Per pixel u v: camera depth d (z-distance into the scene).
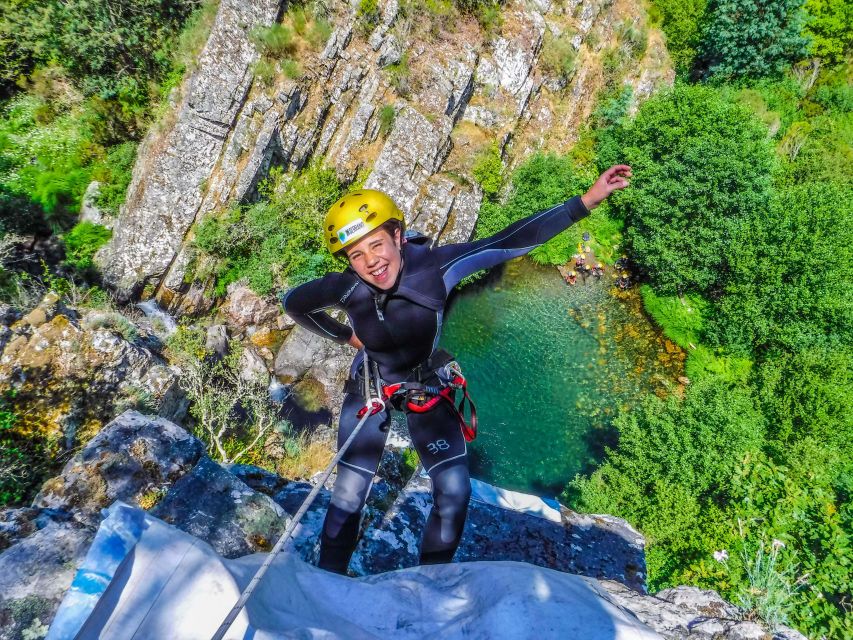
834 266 18.66
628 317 21.59
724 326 20.56
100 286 17.55
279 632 1.07
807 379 16.77
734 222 21.09
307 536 3.03
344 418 2.22
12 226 17.16
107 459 3.03
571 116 24.98
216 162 17.81
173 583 1.13
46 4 17.89
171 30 18.34
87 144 18.73
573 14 24.03
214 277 18.30
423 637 1.27
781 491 8.56
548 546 3.74
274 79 17.61
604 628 1.19
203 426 11.80
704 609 2.65
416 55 19.36
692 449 13.55
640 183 23.03
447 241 20.94
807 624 5.11
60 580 2.04
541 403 18.17
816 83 31.53
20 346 8.65
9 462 7.57
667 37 28.31
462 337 20.11
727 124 21.61
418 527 3.46
